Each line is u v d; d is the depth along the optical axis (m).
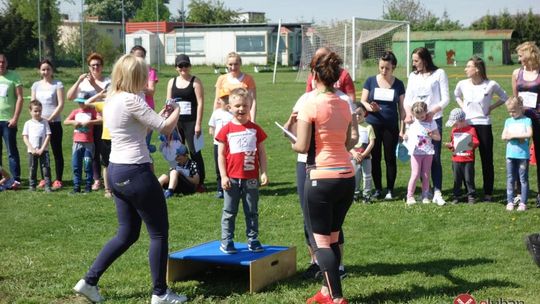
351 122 5.38
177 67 10.18
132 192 5.23
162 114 5.80
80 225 8.41
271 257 5.94
